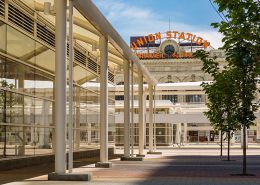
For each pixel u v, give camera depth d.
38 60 25.97
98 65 39.72
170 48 139.25
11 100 22.03
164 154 40.69
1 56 20.92
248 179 17.81
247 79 18.55
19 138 23.00
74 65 32.50
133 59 31.62
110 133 44.38
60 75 17.45
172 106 67.38
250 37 9.56
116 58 34.16
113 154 41.28
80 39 29.81
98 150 38.62
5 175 18.92
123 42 27.22
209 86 19.78
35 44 25.47
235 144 75.25
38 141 25.67
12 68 22.20
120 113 66.62
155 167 24.52
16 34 22.77
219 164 27.28
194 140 96.88
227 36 10.49
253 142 92.38
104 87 24.16
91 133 37.31
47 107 27.34
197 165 26.34
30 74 24.69
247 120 19.02
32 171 21.00
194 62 137.12
